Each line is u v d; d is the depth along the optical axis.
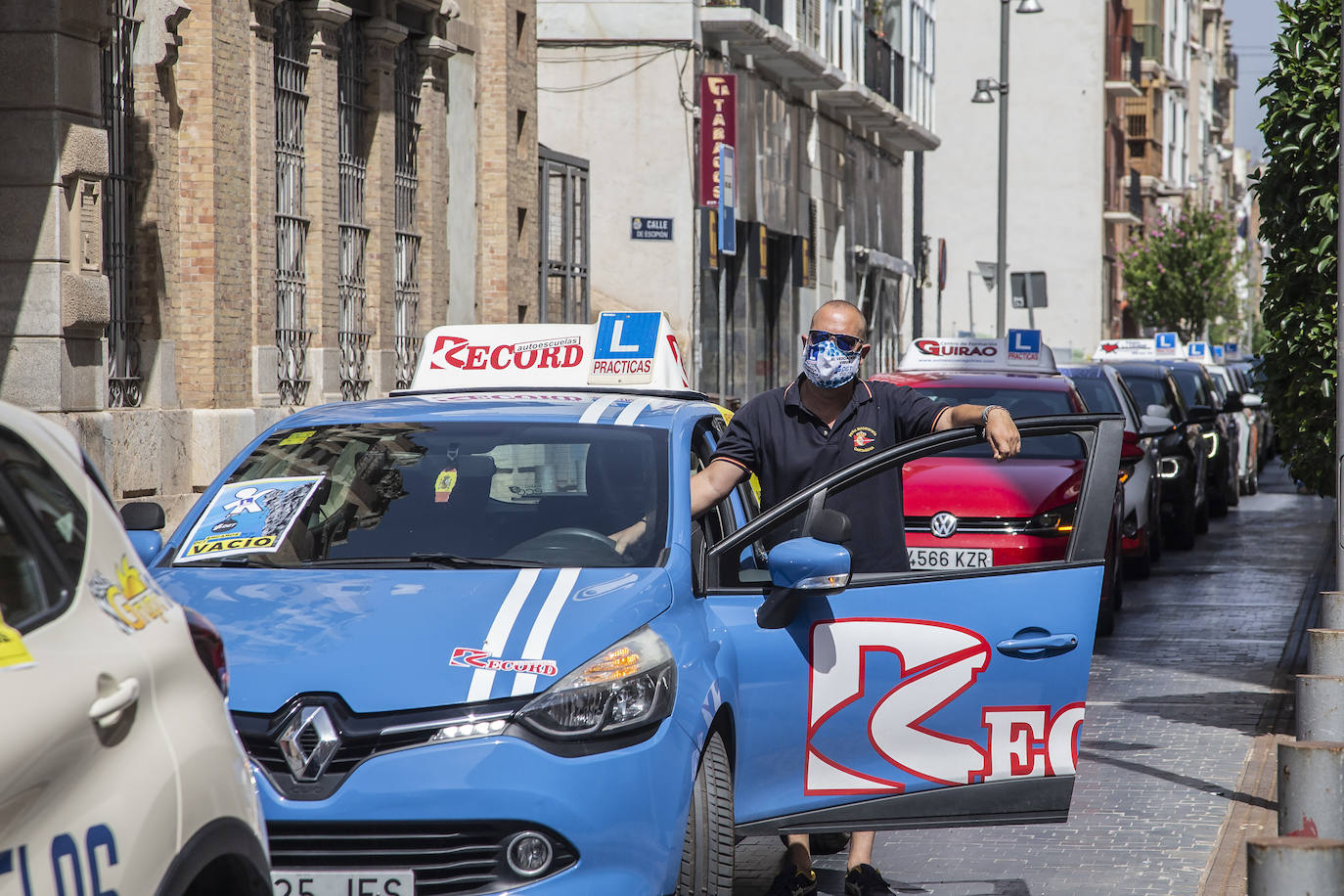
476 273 35.50
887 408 10.87
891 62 68.69
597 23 45.09
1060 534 20.50
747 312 50.59
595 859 8.06
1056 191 97.38
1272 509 47.72
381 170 30.36
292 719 8.08
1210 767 14.94
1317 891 6.65
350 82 29.59
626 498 10.06
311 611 8.79
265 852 6.15
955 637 9.50
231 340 25.16
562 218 41.31
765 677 9.47
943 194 98.38
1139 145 117.38
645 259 45.31
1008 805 9.51
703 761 8.92
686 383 12.89
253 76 25.66
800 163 56.47
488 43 35.31
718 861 8.95
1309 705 11.99
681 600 9.23
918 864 11.97
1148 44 117.19
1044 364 25.66
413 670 8.26
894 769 9.52
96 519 5.85
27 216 20.70
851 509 10.79
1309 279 18.27
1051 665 9.51
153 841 5.36
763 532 9.79
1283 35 17.97
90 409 21.53
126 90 23.30
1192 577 30.44
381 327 30.50
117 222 23.09
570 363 12.66
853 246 64.81
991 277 56.84
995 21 97.31
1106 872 11.66
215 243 24.55
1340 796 8.63
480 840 8.03
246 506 10.21
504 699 8.18
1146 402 36.19
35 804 4.90
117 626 5.58
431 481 10.27
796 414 10.84
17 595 5.23
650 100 45.09
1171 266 104.00
